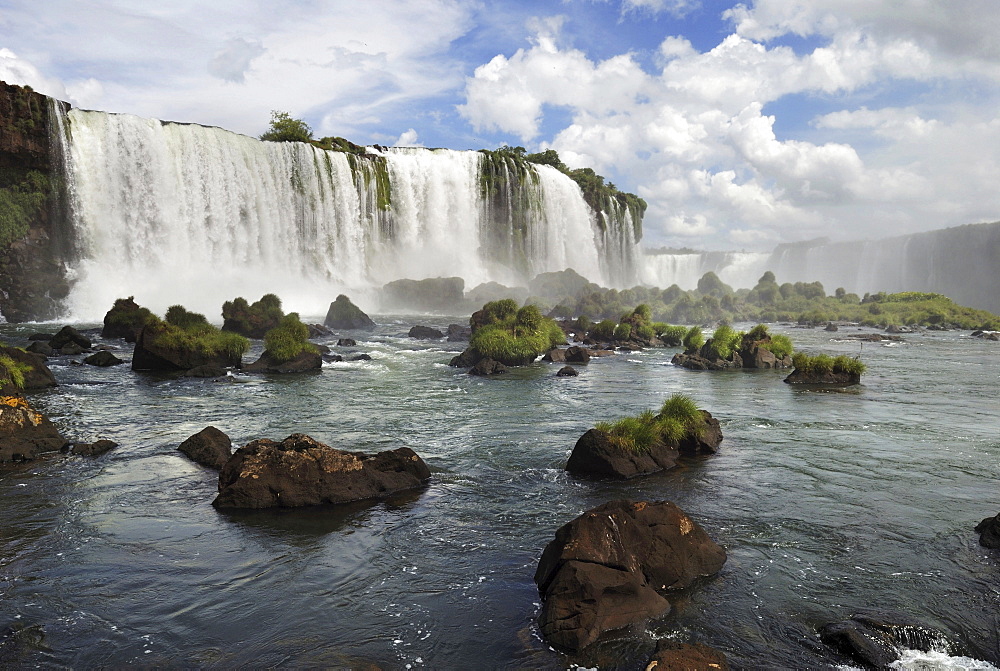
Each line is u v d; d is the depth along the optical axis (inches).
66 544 417.4
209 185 2913.4
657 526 388.2
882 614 338.0
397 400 973.2
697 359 1448.1
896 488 563.5
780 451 694.5
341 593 358.0
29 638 305.1
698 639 312.0
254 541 428.5
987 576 387.2
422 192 4030.5
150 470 582.9
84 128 2556.6
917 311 3117.6
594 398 1012.5
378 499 519.8
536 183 4638.3
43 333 1644.9
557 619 316.2
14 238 2356.1
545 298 3565.5
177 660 290.7
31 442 633.0
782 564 401.4
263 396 986.1
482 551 418.3
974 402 1013.8
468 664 291.0
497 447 693.9
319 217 3380.9
